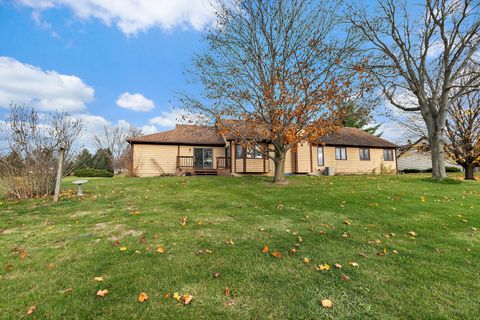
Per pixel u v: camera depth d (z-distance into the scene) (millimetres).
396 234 4699
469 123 15625
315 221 5496
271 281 2938
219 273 3105
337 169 21344
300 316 2332
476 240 4414
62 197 8328
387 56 13273
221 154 20125
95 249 3857
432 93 13422
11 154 8445
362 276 3078
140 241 4199
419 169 27234
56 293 2658
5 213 6184
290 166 20000
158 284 2836
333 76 10539
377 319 2295
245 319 2279
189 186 10953
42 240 4258
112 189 10195
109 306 2441
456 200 7777
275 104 10430
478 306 2488
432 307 2469
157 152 18859
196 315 2322
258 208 6734
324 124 10328
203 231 4777
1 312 2355
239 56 11664
